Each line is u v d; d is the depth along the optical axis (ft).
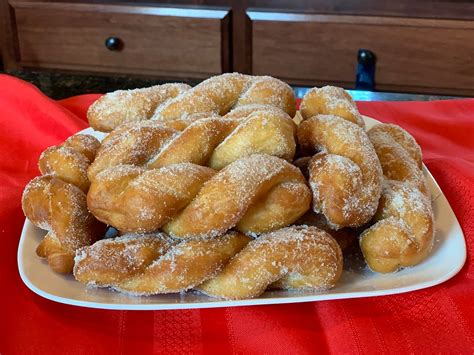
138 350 0.95
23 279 1.04
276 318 1.01
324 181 1.05
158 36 3.06
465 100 1.82
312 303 1.04
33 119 1.65
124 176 1.01
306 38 2.92
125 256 0.98
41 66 3.28
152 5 3.01
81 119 1.76
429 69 2.90
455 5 2.77
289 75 3.03
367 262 1.08
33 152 1.56
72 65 3.24
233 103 1.31
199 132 1.08
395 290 1.01
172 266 0.97
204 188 1.01
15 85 1.74
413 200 1.10
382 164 1.23
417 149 1.35
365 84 2.94
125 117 1.29
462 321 0.99
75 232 1.06
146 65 3.15
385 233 1.05
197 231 1.00
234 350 0.95
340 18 2.85
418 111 1.77
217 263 0.98
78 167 1.14
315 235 1.02
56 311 1.02
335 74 2.97
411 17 2.81
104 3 3.05
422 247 1.06
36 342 0.96
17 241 1.20
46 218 1.07
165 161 1.07
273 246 0.99
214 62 3.07
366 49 2.89
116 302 0.98
